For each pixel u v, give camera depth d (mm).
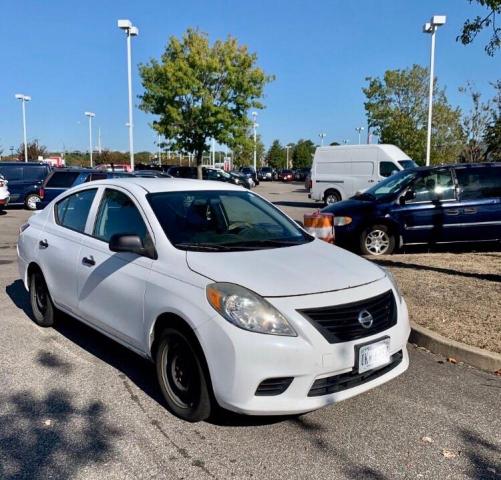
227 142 30844
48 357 4875
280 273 3664
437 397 4090
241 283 3494
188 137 30500
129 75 26922
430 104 23391
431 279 7254
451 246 10312
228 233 4395
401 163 19531
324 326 3389
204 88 29625
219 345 3346
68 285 5031
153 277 3928
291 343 3281
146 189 4605
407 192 9445
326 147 21219
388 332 3660
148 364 4723
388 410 3881
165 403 3939
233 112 30891
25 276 5906
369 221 9367
